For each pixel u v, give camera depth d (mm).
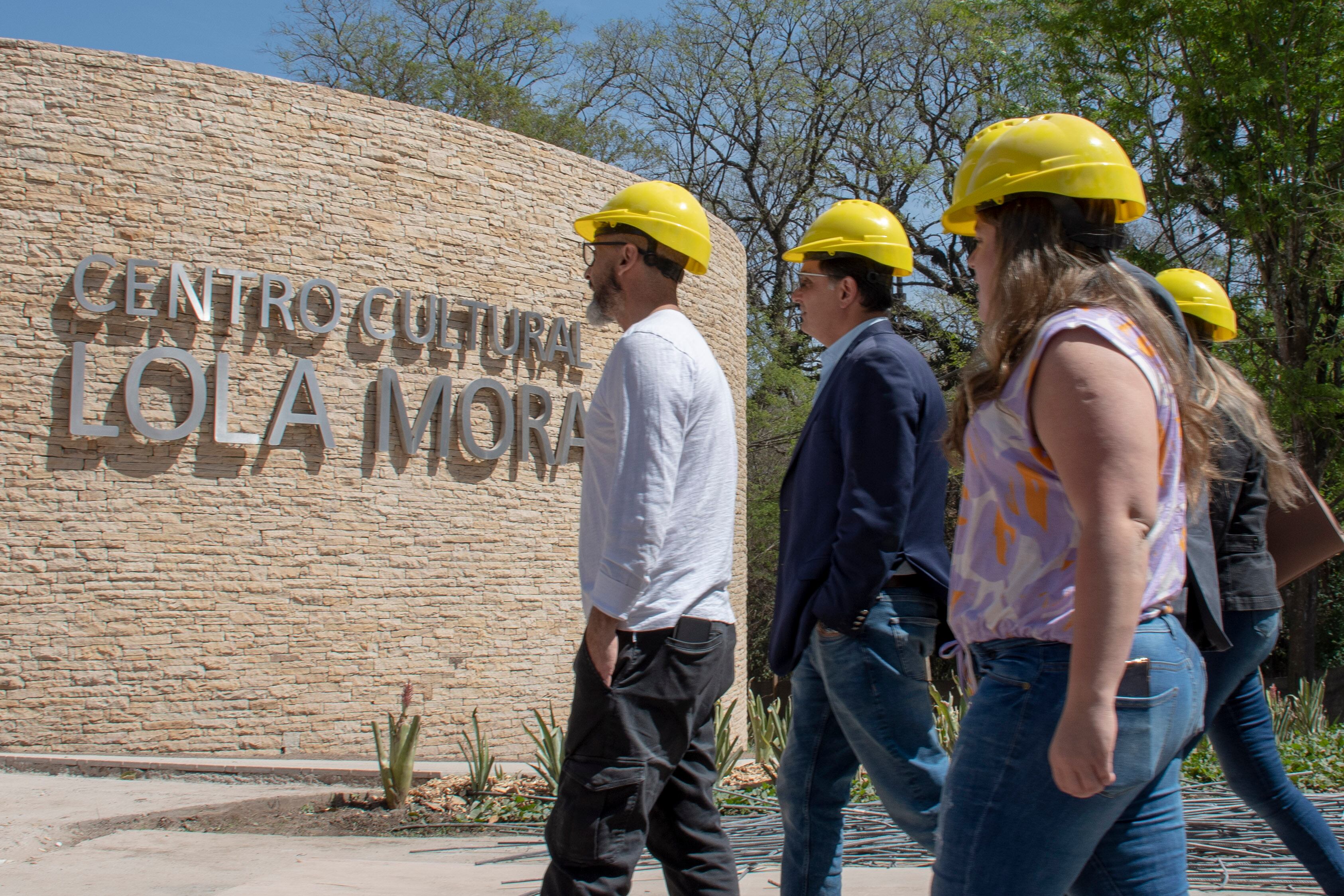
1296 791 3453
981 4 23047
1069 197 1941
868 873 4277
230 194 11406
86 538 10664
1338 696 18938
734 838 4977
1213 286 4102
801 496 3250
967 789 1896
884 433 2982
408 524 12203
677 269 3129
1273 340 21469
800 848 3258
